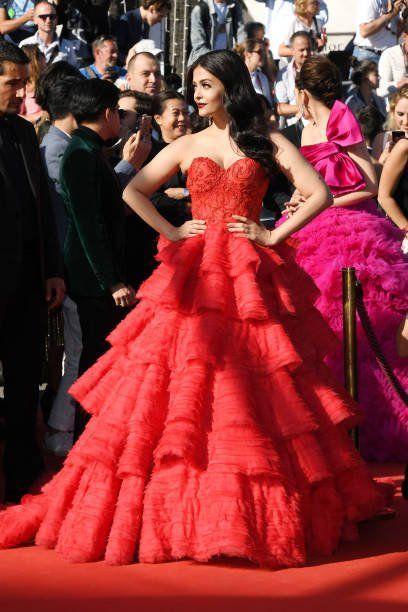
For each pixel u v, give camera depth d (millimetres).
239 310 4242
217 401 4125
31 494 5043
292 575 3926
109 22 10586
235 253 4359
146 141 6371
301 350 4371
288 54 11086
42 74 6602
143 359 4266
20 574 3941
